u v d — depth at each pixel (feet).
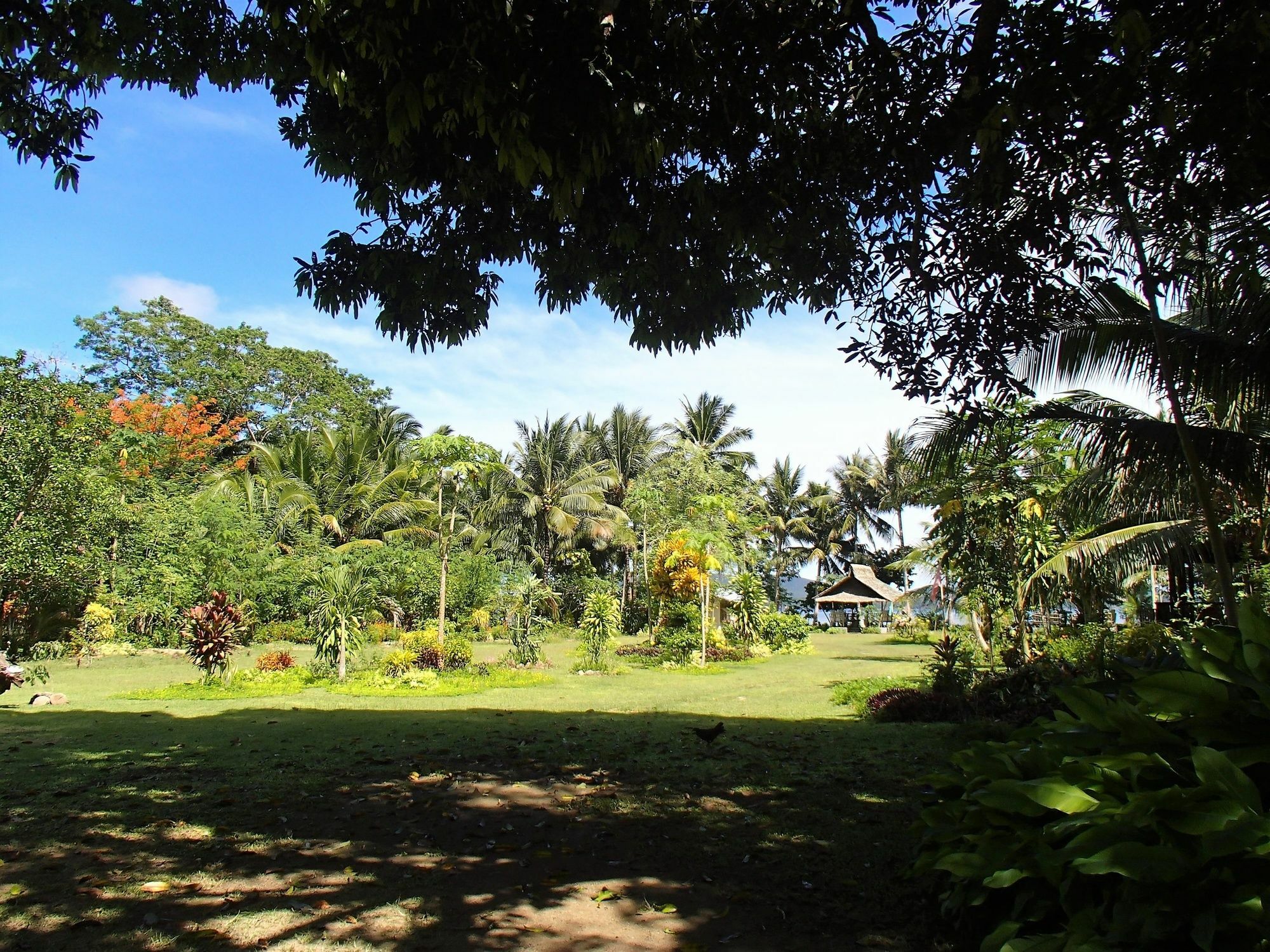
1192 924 6.44
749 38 13.73
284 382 119.03
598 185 15.58
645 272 17.56
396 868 13.24
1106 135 14.56
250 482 88.99
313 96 15.65
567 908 11.66
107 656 58.49
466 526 94.53
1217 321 22.16
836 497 145.79
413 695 40.29
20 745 24.66
